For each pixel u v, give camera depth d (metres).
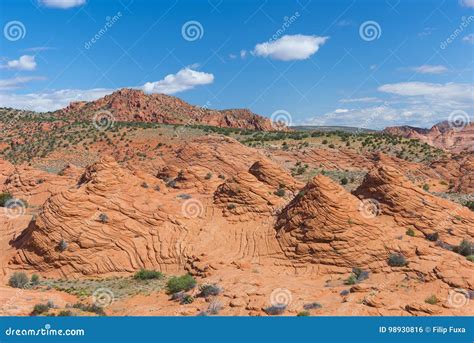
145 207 51.72
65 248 45.81
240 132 181.88
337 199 47.06
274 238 48.50
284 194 64.94
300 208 48.38
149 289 40.94
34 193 71.44
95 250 46.62
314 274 43.38
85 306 35.91
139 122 192.75
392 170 53.97
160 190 63.91
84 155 150.75
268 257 46.75
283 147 144.12
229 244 49.91
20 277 42.09
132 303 37.78
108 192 51.19
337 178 112.62
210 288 37.25
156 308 35.56
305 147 143.38
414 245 43.94
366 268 42.88
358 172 120.31
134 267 46.25
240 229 52.84
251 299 35.19
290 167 125.06
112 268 45.78
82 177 57.12
